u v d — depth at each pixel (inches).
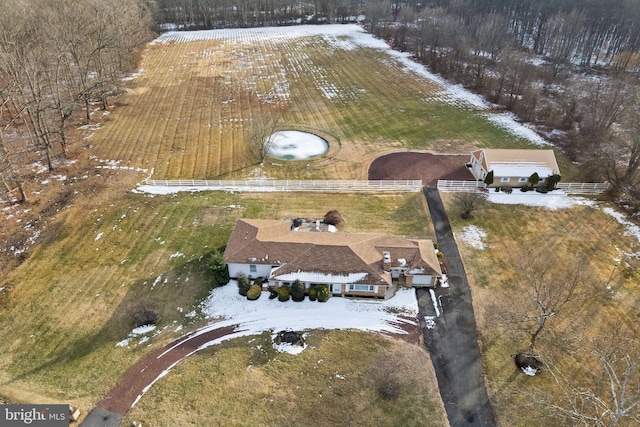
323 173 1994.3
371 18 4493.1
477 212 1700.3
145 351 1168.2
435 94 2918.3
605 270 1405.0
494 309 1278.3
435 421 997.2
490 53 3469.5
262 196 1812.3
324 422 997.8
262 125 2454.5
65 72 2541.8
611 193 1777.8
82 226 1620.3
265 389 1070.4
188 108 2709.2
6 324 1239.5
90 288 1354.6
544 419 1000.2
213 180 1920.5
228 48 3971.5
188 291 1348.4
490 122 2501.2
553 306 1199.6
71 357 1149.1
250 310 1288.1
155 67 3474.4
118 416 1008.2
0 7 2010.3
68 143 2224.4
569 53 3444.9
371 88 3038.9
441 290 1347.2
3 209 1692.9
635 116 1792.6
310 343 1187.9
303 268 1304.1
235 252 1346.0
